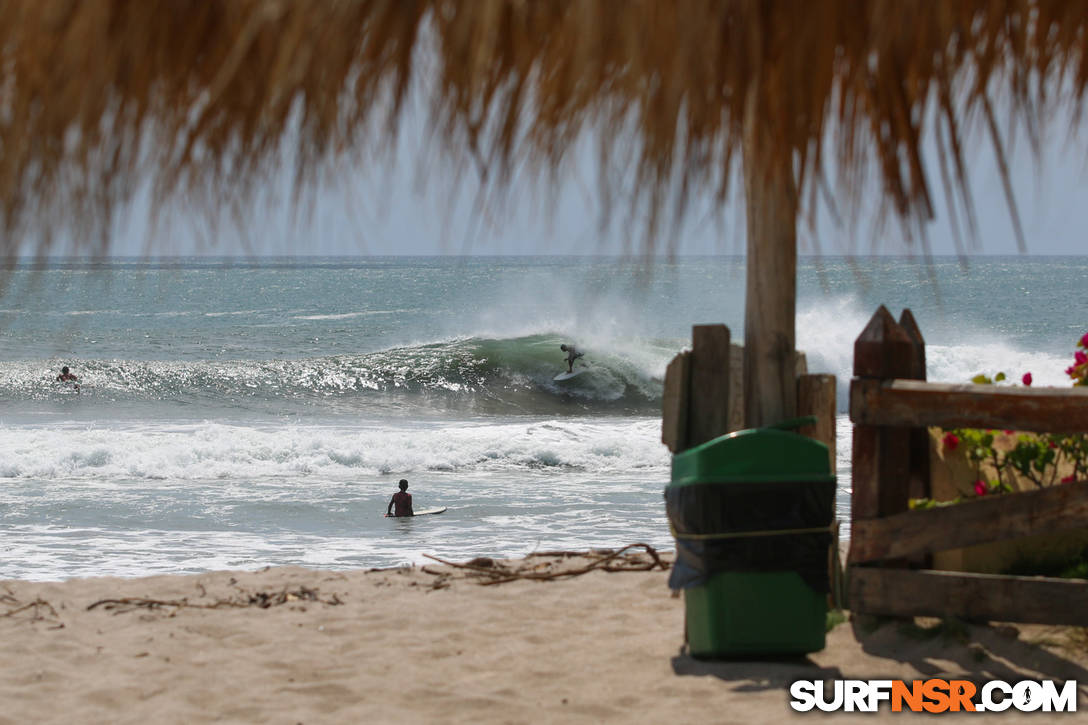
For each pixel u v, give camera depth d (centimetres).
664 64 335
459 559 4388
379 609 2438
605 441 8300
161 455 7612
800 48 369
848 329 12431
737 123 375
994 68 413
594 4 338
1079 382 2166
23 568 4144
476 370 12700
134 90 358
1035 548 2056
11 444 7744
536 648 2062
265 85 354
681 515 1786
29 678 1944
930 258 418
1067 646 1745
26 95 349
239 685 1886
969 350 12612
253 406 11562
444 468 7656
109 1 350
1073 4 443
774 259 1856
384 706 1745
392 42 365
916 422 1794
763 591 1739
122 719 1725
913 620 1900
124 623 2344
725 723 1542
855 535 1892
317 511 5788
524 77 367
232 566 4231
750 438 1736
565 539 4872
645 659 1916
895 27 373
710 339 1902
